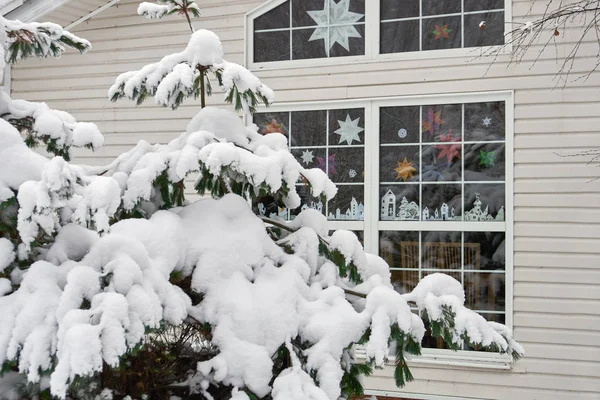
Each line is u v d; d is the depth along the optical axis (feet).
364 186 18.57
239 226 9.64
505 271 17.34
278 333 8.73
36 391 7.69
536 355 17.07
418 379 17.92
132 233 8.57
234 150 9.16
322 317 9.06
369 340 8.93
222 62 10.67
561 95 17.20
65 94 21.40
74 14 20.83
